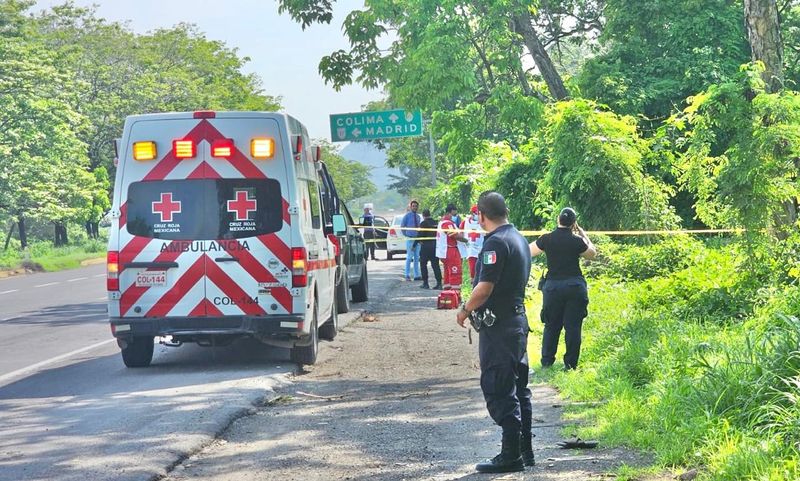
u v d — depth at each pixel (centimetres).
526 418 730
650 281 1653
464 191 3888
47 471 745
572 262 1155
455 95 2927
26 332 1802
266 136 1263
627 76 2912
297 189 1271
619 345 1192
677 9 2991
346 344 1525
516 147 3988
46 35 7269
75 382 1205
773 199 1469
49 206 5531
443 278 2486
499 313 711
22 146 5356
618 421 820
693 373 902
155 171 1260
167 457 780
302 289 1257
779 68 1761
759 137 1473
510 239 713
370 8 2898
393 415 948
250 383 1134
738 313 1309
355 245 2170
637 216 2153
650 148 2288
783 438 680
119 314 1254
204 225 1255
